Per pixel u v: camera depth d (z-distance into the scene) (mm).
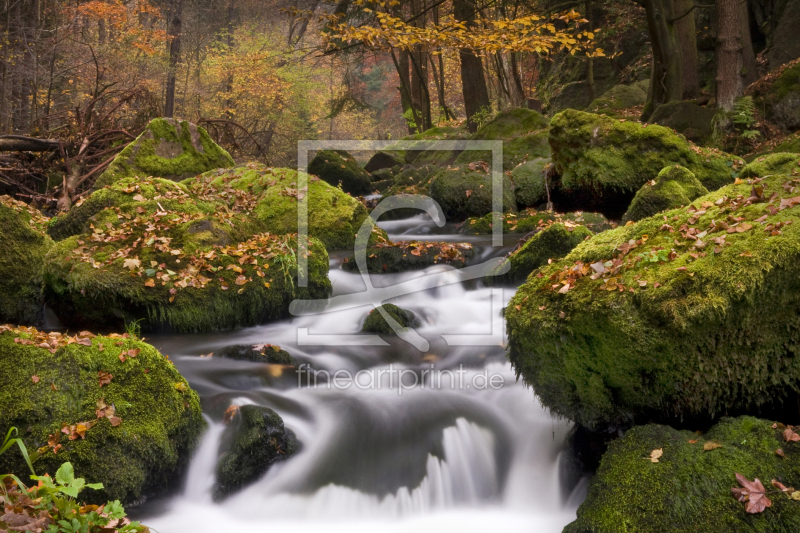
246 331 5551
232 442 3639
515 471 3863
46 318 5750
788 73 11266
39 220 7488
